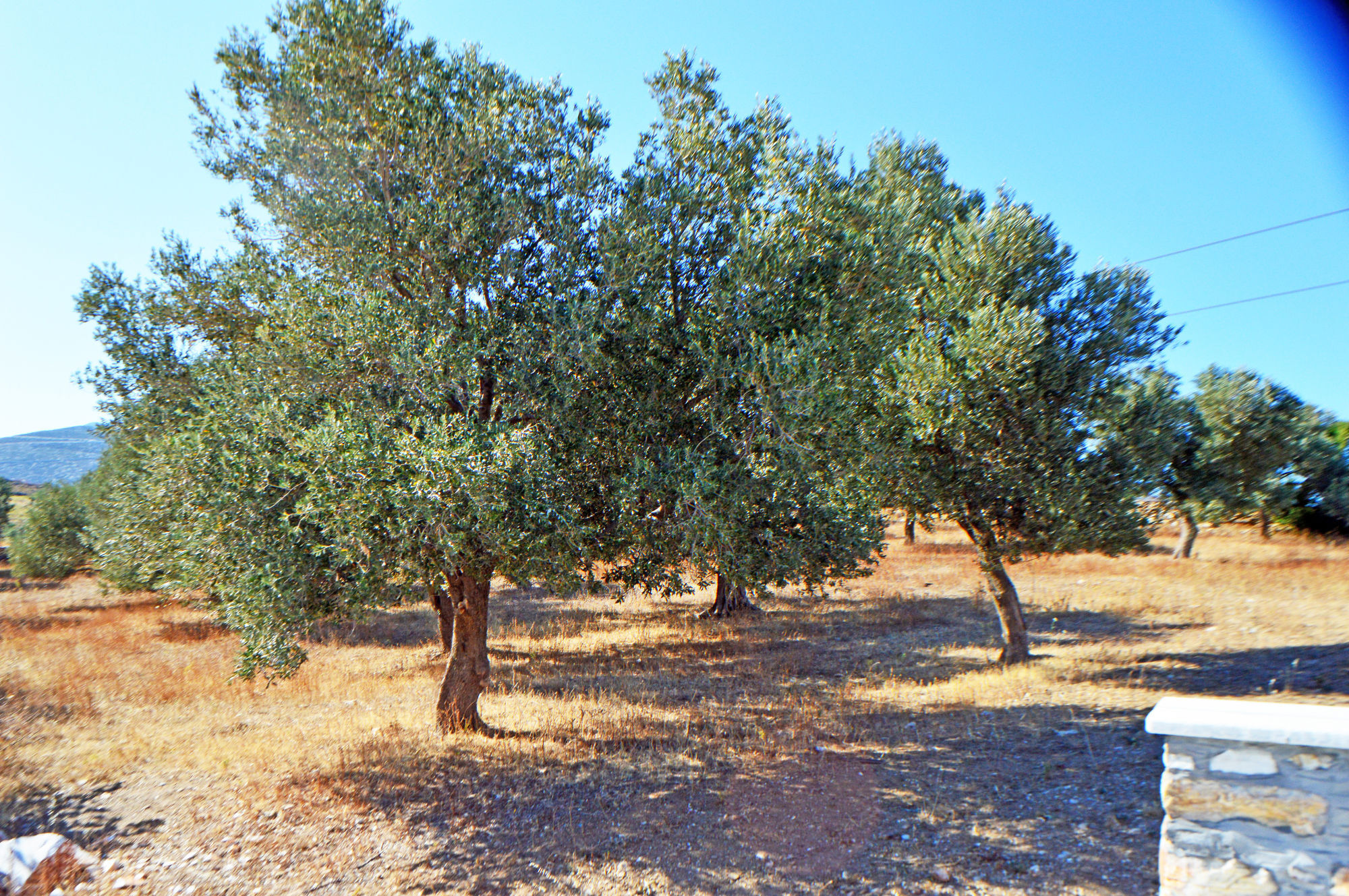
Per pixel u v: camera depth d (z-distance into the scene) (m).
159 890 6.85
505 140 9.66
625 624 21.72
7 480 48.00
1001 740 9.38
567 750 9.98
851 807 7.68
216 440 8.51
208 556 8.54
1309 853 3.98
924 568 31.27
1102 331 12.98
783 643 18.17
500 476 7.36
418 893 6.66
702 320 9.00
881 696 12.29
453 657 10.95
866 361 10.40
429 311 9.01
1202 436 25.78
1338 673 10.59
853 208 10.59
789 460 8.32
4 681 14.74
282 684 14.40
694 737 10.41
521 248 9.93
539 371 9.12
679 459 8.48
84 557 33.44
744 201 9.92
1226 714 4.26
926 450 13.69
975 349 12.64
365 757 9.91
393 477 7.29
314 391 9.05
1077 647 15.05
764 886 6.27
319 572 8.38
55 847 7.23
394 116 9.48
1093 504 12.78
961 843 6.62
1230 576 21.20
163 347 18.20
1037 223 13.38
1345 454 29.83
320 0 9.79
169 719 12.33
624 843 7.30
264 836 7.87
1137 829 6.40
